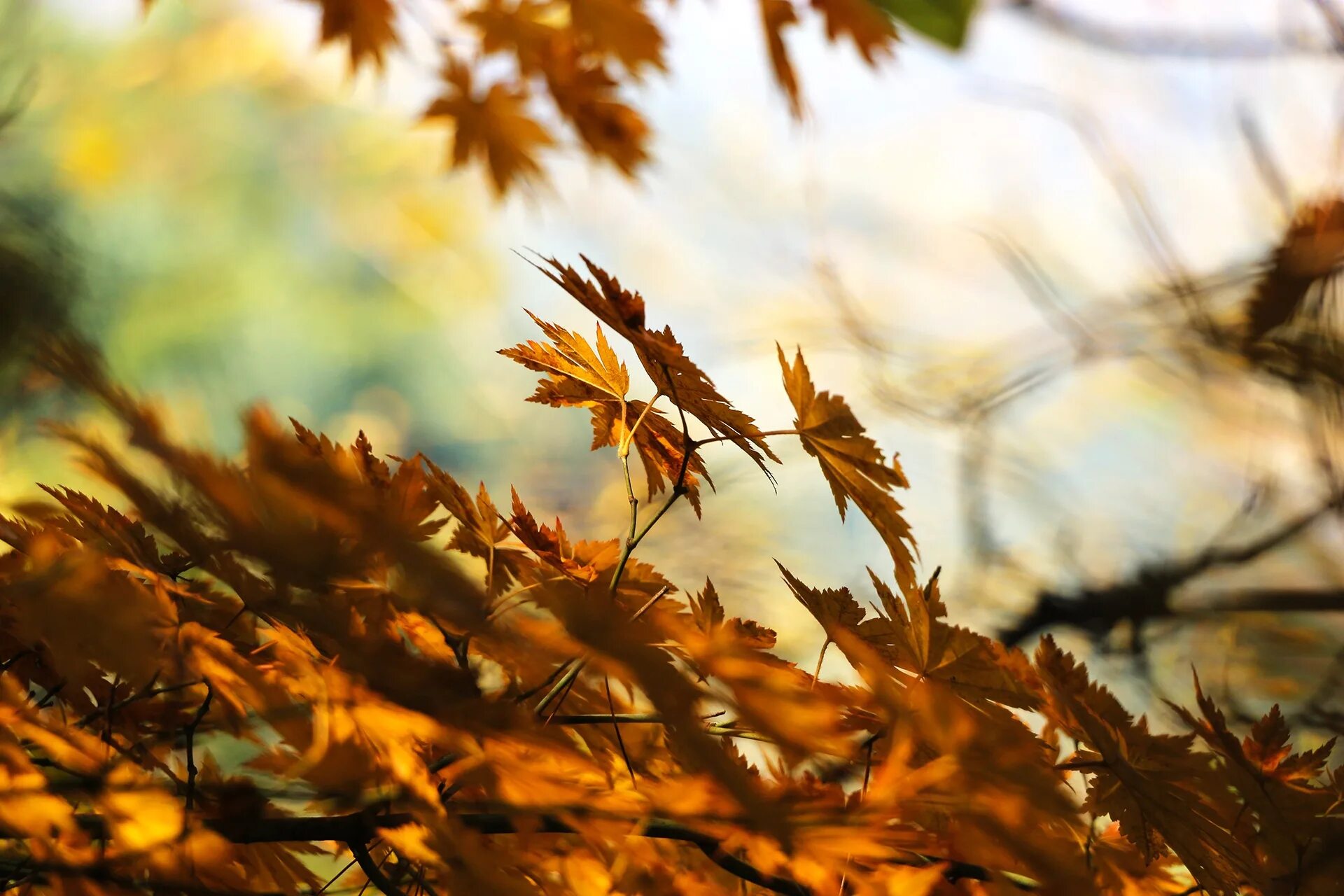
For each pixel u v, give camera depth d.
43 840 1.88
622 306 1.93
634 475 4.40
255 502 1.84
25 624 1.86
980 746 1.87
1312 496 3.25
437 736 1.87
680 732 1.84
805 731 1.83
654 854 1.91
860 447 1.93
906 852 1.91
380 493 1.94
